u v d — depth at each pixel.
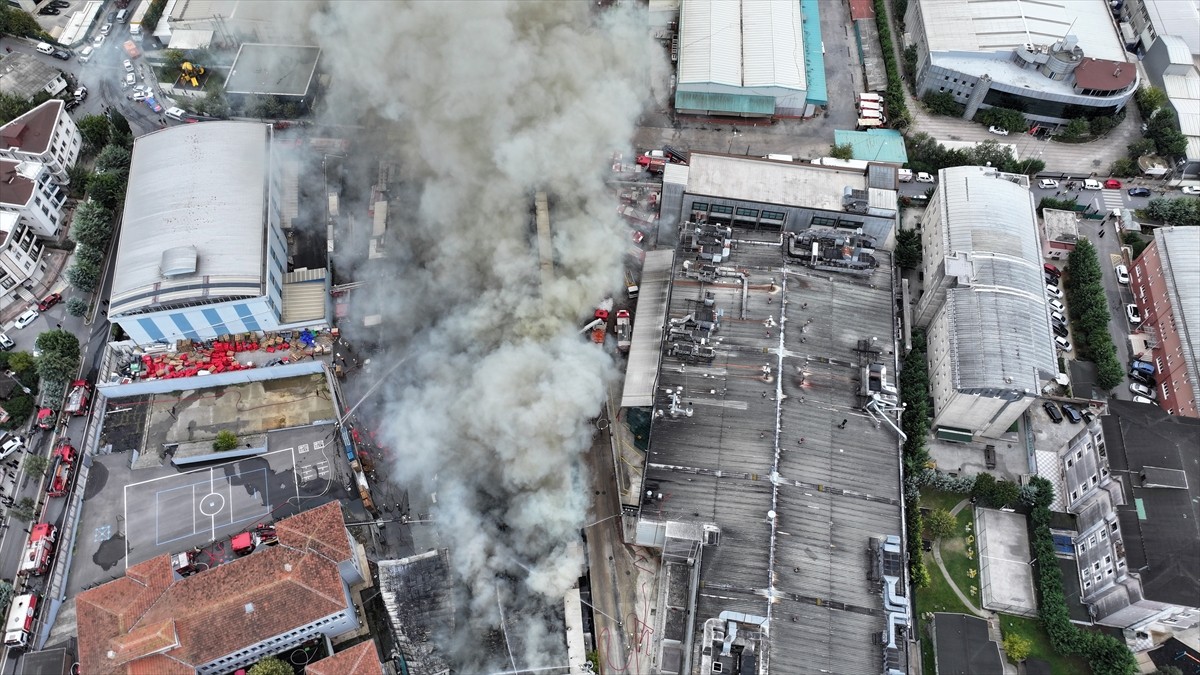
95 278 131.00
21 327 126.88
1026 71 153.12
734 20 160.62
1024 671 99.56
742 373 111.06
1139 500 97.94
